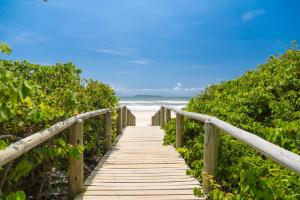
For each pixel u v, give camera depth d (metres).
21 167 2.69
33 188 3.95
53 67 5.74
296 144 3.50
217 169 3.76
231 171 3.53
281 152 1.97
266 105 5.92
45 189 4.06
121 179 4.55
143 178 4.61
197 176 4.62
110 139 7.02
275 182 2.90
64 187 4.41
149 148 7.04
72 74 5.98
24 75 5.43
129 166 5.32
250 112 5.77
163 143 7.53
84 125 5.57
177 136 6.63
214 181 3.53
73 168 3.89
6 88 2.11
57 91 4.59
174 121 8.01
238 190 3.38
